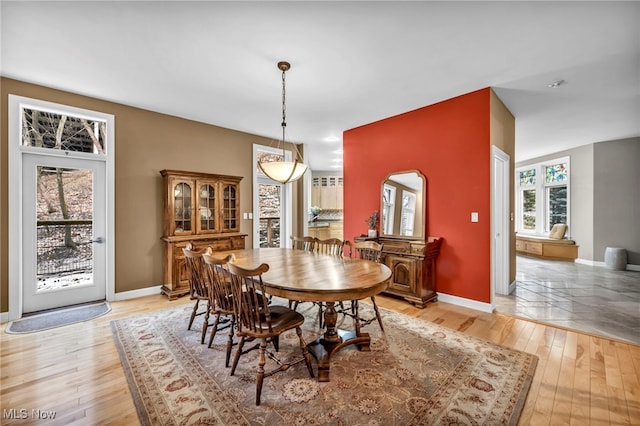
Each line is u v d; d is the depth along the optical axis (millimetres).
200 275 2508
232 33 2236
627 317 3129
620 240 5719
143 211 3793
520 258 6988
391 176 4121
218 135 4578
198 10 1975
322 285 1887
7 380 1925
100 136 3572
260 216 5500
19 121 2988
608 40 2344
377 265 2510
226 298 2176
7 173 2916
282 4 1920
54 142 3262
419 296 3381
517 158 7500
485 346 2424
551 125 4691
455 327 2828
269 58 2602
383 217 4215
